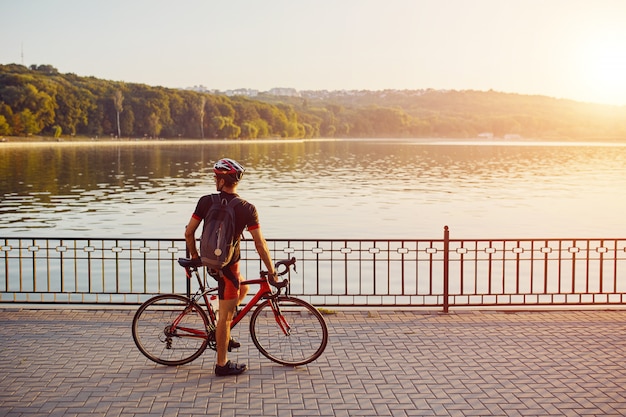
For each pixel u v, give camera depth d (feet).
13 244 72.64
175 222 92.73
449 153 370.94
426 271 59.36
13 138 435.94
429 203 119.03
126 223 91.56
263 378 21.94
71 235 80.38
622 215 102.32
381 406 19.53
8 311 30.30
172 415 18.79
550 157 320.70
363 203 118.93
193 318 23.52
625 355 24.36
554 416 18.86
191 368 22.97
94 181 166.71
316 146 512.63
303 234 83.20
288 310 24.30
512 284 54.70
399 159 296.30
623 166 242.58
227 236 21.66
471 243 75.41
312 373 22.40
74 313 30.04
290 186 155.12
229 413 18.95
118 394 20.40
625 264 63.05
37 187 148.05
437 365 23.20
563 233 84.53
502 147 509.35
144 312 24.16
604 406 19.54
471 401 19.92
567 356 24.23
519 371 22.59
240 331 27.20
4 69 552.41
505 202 120.78
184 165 239.91
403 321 29.04
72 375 22.09
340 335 26.89
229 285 21.98
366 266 61.21
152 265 60.08
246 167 232.53
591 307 32.81
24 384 21.22
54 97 474.49
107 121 532.73
